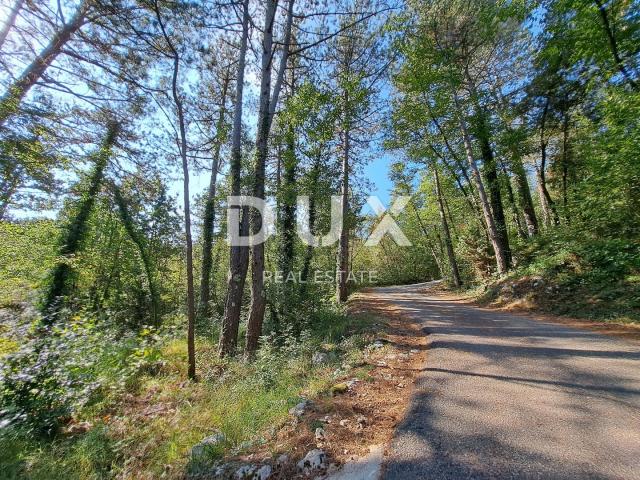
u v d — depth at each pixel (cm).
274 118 1082
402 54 1418
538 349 539
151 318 1434
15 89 913
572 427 288
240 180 912
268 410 411
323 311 1167
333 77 1367
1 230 1023
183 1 807
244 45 948
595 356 481
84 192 1238
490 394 374
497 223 1588
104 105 1149
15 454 383
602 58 984
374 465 254
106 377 617
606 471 226
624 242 868
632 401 331
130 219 1404
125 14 901
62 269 1128
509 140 1462
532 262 1200
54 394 491
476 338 645
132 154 1261
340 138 1570
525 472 231
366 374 471
